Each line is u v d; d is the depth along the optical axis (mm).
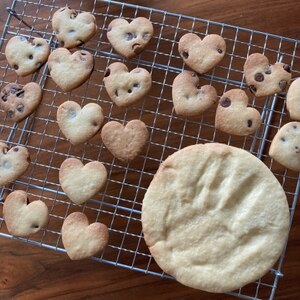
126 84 372
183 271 332
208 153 346
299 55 425
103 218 418
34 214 362
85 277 421
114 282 418
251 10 436
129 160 363
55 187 425
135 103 389
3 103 383
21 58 389
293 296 403
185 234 337
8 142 391
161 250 336
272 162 405
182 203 340
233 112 355
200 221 338
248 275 328
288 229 332
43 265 426
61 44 390
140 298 414
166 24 440
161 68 393
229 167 344
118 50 380
